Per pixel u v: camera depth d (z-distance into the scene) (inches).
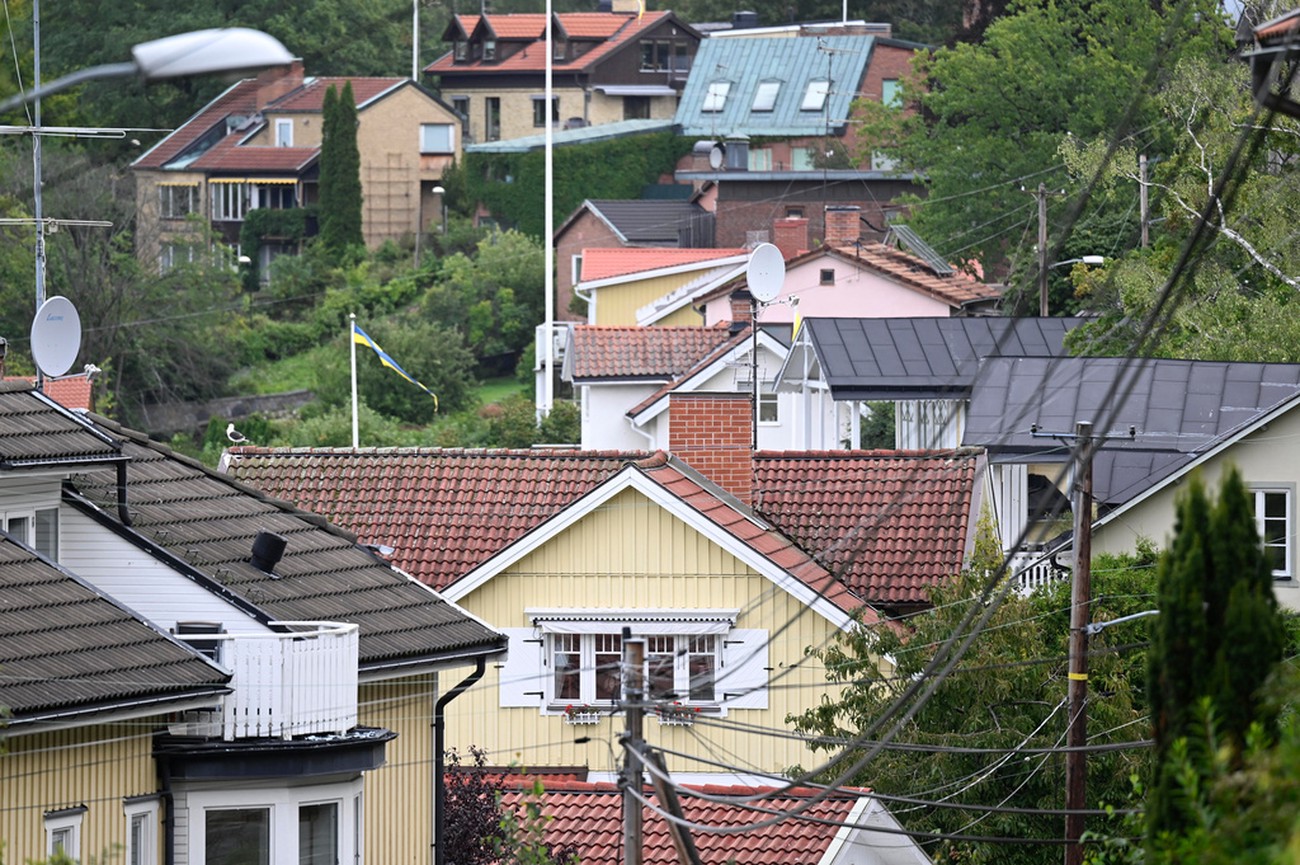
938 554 4630.9
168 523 3472.0
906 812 3841.0
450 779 3796.8
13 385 3334.2
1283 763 1428.4
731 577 4421.8
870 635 3991.1
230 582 3358.8
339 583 3548.2
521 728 4448.8
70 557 3324.3
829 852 3420.3
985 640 3885.3
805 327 6584.6
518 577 4485.7
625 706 2741.1
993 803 3833.7
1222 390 5625.0
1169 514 5265.8
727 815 3590.1
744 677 4394.7
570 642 4471.0
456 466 4928.6
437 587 4643.2
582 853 3567.9
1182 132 7298.2
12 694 2726.4
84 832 2901.1
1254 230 6894.7
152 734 3061.0
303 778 3154.5
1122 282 6742.1
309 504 4904.0
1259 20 4345.5
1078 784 3312.0
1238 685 1803.6
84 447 3262.8
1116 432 5502.0
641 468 4424.2
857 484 4845.0
